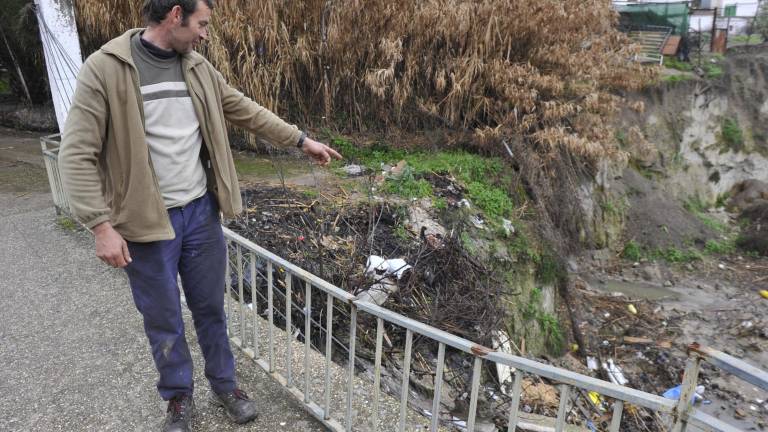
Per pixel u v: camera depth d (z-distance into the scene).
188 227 2.18
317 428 2.54
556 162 8.31
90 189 1.85
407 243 5.14
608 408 5.51
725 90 14.63
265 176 6.55
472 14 7.48
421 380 4.12
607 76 8.41
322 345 3.98
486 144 7.60
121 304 3.69
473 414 1.92
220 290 2.36
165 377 2.27
